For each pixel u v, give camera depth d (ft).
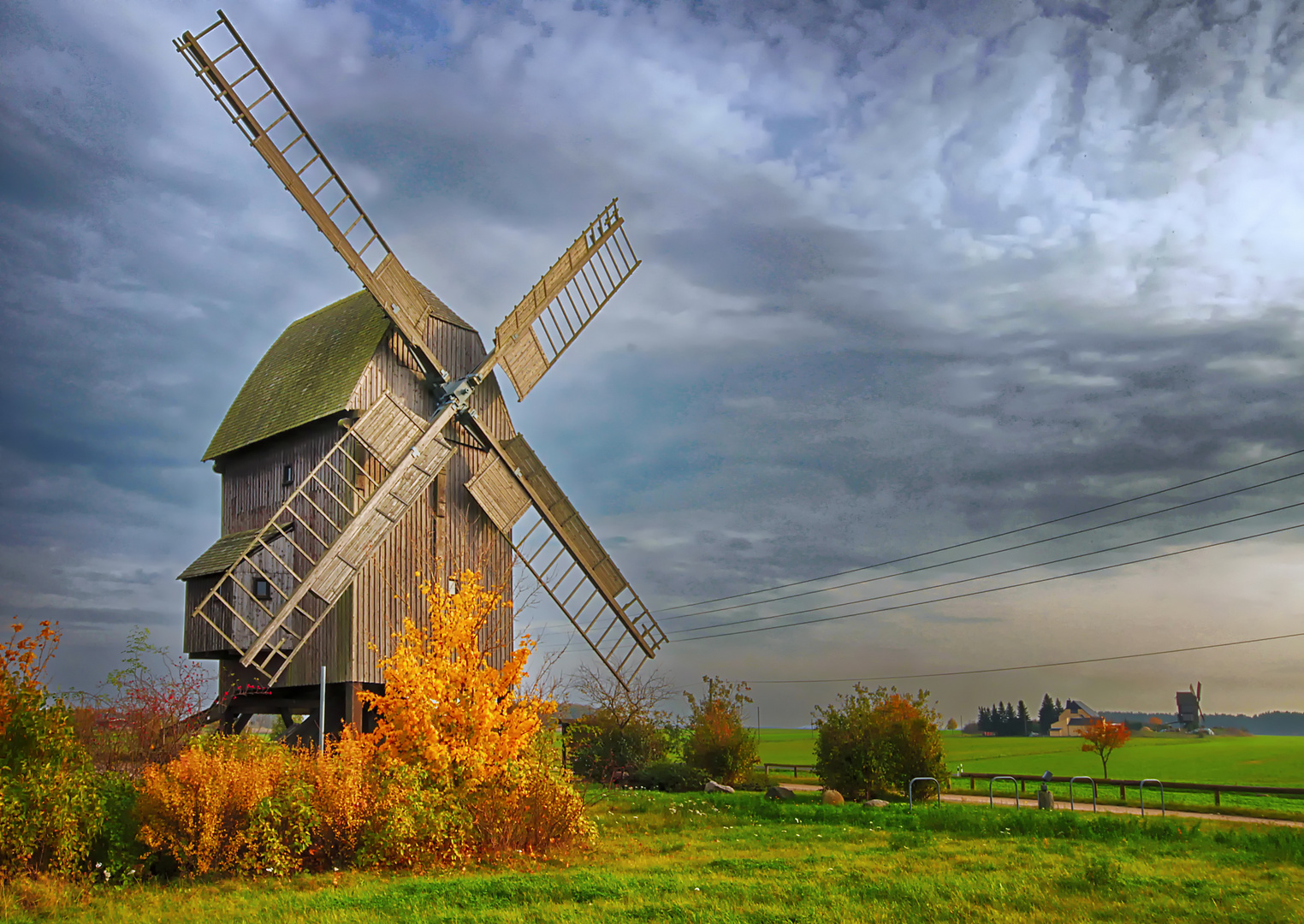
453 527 103.45
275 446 107.24
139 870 51.44
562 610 111.75
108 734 74.49
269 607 100.12
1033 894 44.88
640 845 67.77
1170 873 53.36
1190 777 180.75
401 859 54.90
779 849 65.98
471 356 108.99
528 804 63.67
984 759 266.77
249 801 53.21
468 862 56.90
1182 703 490.08
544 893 44.80
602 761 140.05
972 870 54.24
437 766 61.41
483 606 70.33
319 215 94.12
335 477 97.60
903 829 80.02
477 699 64.69
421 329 102.99
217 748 61.05
